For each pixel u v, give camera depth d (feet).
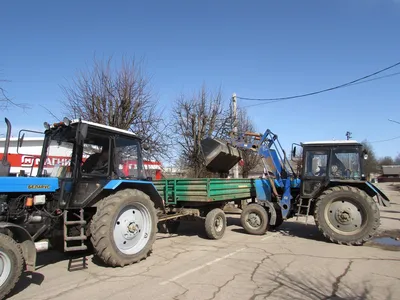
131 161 22.08
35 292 15.20
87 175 19.30
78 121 19.03
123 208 19.54
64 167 19.40
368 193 28.04
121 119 42.55
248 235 29.96
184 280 16.83
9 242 14.49
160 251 23.26
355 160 28.25
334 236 26.18
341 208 26.37
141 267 19.17
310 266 19.52
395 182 212.43
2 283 14.15
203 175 56.08
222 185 28.22
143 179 22.72
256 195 32.53
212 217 27.48
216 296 14.65
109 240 18.38
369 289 15.64
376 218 25.22
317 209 27.17
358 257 21.76
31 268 15.53
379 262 20.49
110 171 20.44
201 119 57.98
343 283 16.48
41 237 18.08
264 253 22.76
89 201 19.20
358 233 25.50
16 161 30.68
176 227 31.22
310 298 14.44
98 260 20.56
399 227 35.58
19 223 17.03
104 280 16.83
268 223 30.30
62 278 17.15
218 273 18.04
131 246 20.10
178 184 28.30
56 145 20.17
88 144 19.75
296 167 32.83
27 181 17.20
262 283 16.42
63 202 18.17
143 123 45.65
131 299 14.33
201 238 28.40
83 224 18.51
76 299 14.37
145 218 20.99
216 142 31.19
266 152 32.30
